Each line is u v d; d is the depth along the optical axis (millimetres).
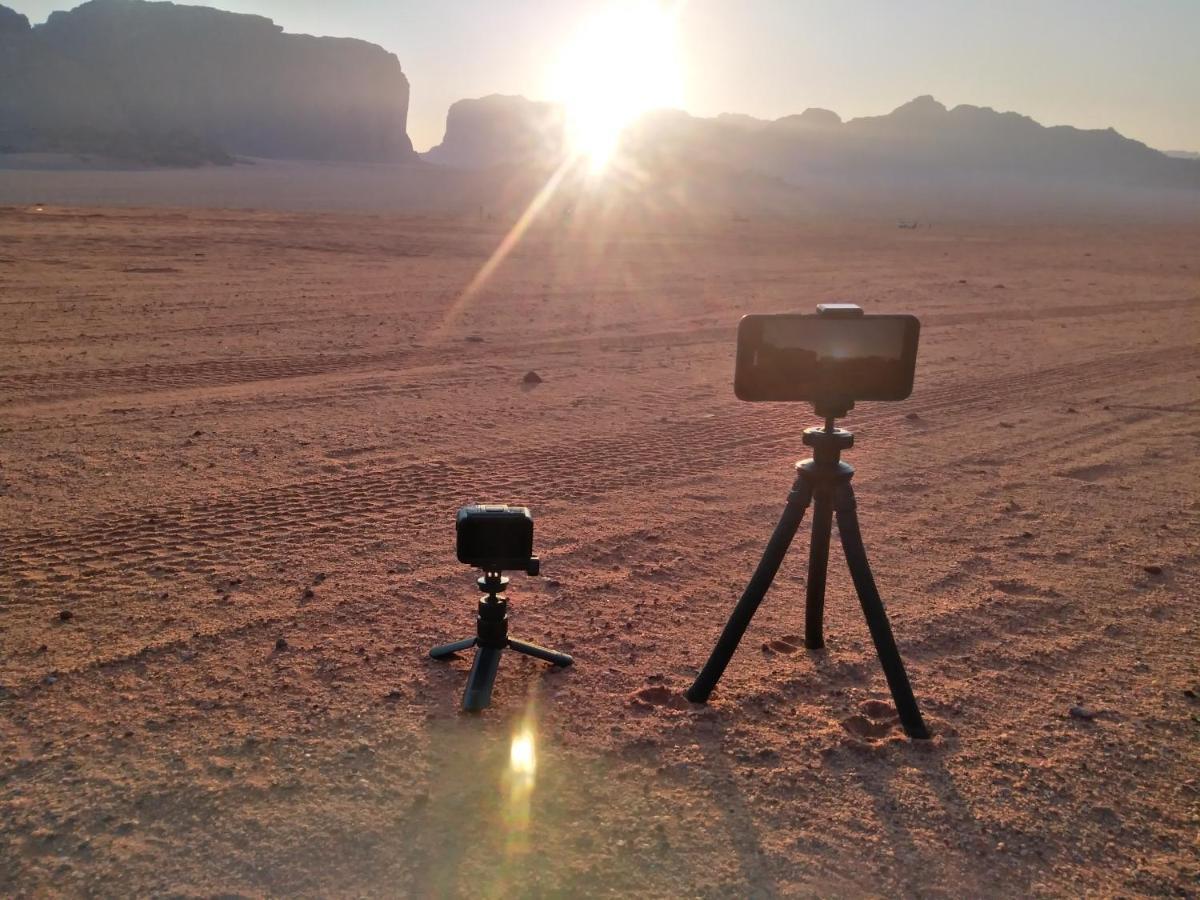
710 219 18375
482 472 1644
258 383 2311
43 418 1898
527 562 890
